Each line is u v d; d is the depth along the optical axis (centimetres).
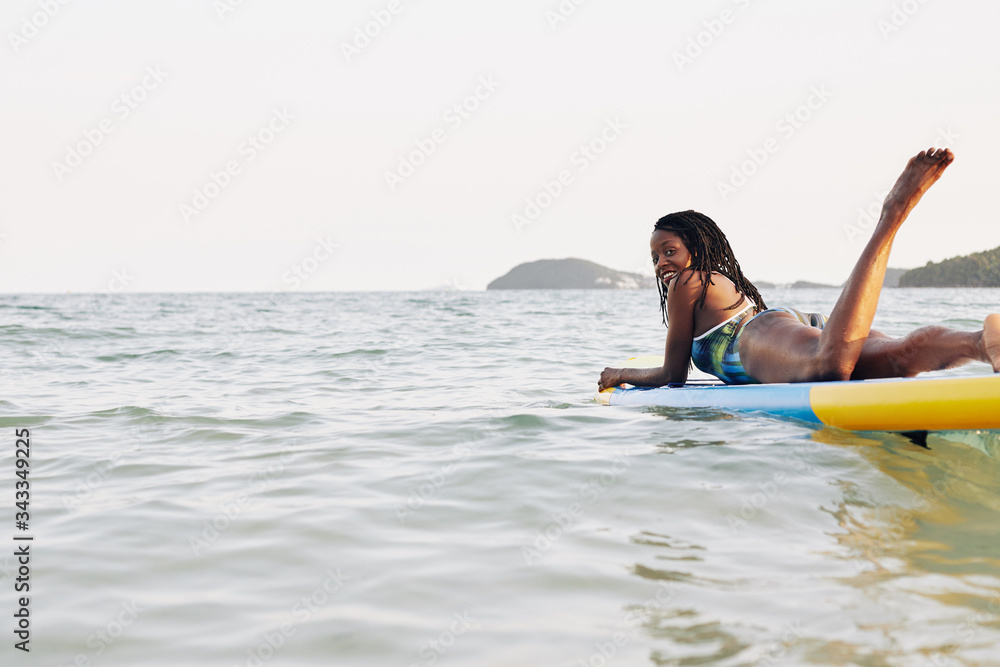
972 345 324
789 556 219
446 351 952
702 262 418
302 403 520
